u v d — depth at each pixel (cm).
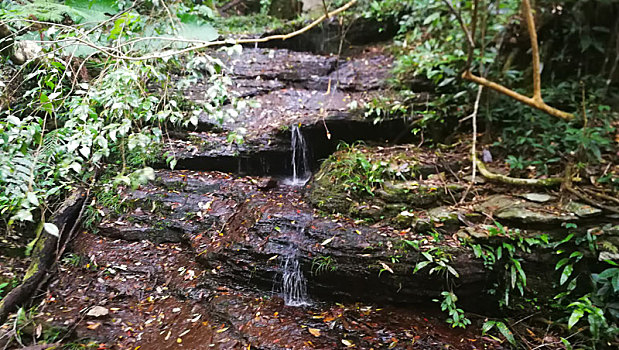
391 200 379
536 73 393
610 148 399
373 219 370
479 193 390
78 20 361
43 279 324
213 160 438
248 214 381
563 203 352
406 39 602
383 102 486
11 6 346
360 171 408
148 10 415
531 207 352
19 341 274
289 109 497
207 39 430
